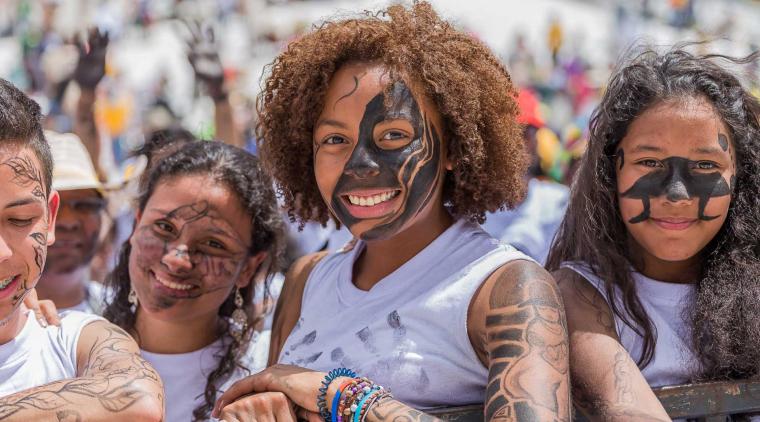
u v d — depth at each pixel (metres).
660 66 2.46
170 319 2.70
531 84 13.76
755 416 2.38
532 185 4.76
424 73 2.19
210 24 5.18
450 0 18.06
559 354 2.02
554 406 1.93
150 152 3.04
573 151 5.39
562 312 2.10
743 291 2.40
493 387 1.98
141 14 18.05
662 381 2.37
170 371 2.77
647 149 2.37
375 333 2.20
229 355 2.80
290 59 2.35
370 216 2.21
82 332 2.32
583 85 13.42
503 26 17.05
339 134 2.21
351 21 2.28
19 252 2.09
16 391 2.16
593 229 2.46
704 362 2.38
